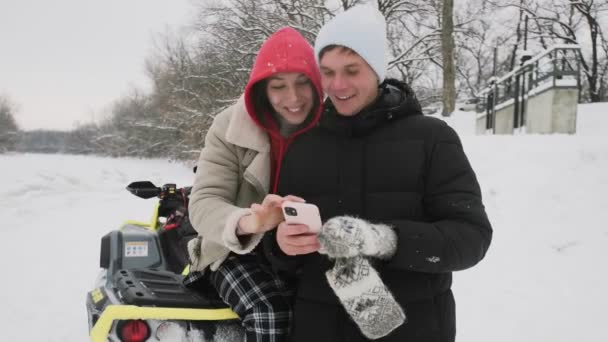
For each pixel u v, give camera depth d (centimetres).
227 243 157
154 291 206
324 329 162
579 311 351
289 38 174
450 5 1686
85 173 1396
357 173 162
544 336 326
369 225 141
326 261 163
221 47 1988
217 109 1955
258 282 193
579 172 552
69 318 401
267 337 182
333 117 168
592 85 2739
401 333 156
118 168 1803
